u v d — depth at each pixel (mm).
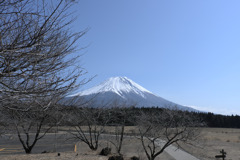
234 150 28953
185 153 23828
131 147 26734
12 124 8352
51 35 3625
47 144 29562
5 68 3156
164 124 14953
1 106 3324
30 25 3354
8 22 3053
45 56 3326
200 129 14688
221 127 114500
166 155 22297
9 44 3160
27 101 3561
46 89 3523
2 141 31844
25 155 13273
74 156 13469
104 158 13406
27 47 3166
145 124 16062
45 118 6766
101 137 33781
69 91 4008
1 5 2980
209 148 28812
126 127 31250
